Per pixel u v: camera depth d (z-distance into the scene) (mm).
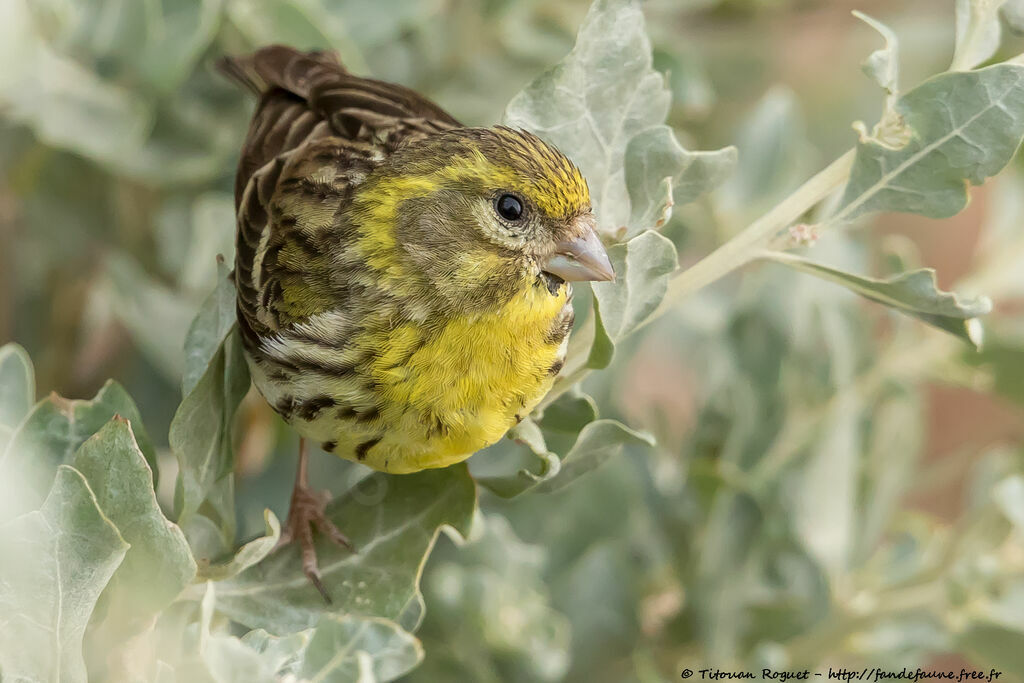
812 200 1925
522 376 1936
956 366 2012
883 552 2021
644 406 2084
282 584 1927
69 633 1896
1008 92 1917
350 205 1945
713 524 2002
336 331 1938
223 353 1919
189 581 1904
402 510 1931
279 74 1978
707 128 2082
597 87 1932
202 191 2021
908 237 2229
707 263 1925
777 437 2010
